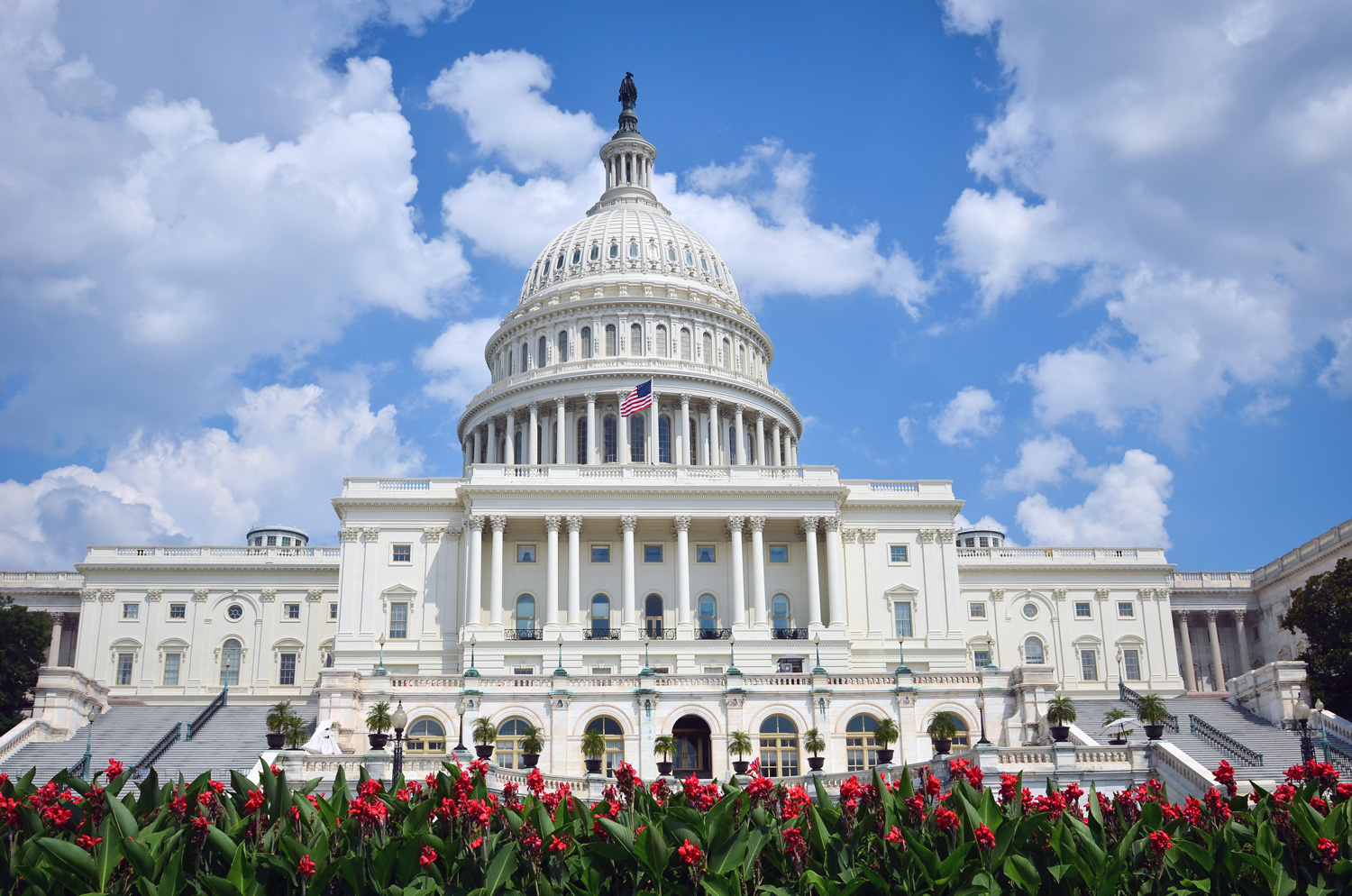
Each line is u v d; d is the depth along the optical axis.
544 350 106.12
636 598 80.19
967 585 95.00
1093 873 18.20
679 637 76.44
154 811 19.11
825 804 20.95
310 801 19.39
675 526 79.94
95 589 92.62
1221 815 20.39
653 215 115.25
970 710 57.34
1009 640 94.12
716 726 56.09
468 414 104.81
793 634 78.62
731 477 81.50
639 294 105.56
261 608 93.19
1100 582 95.88
